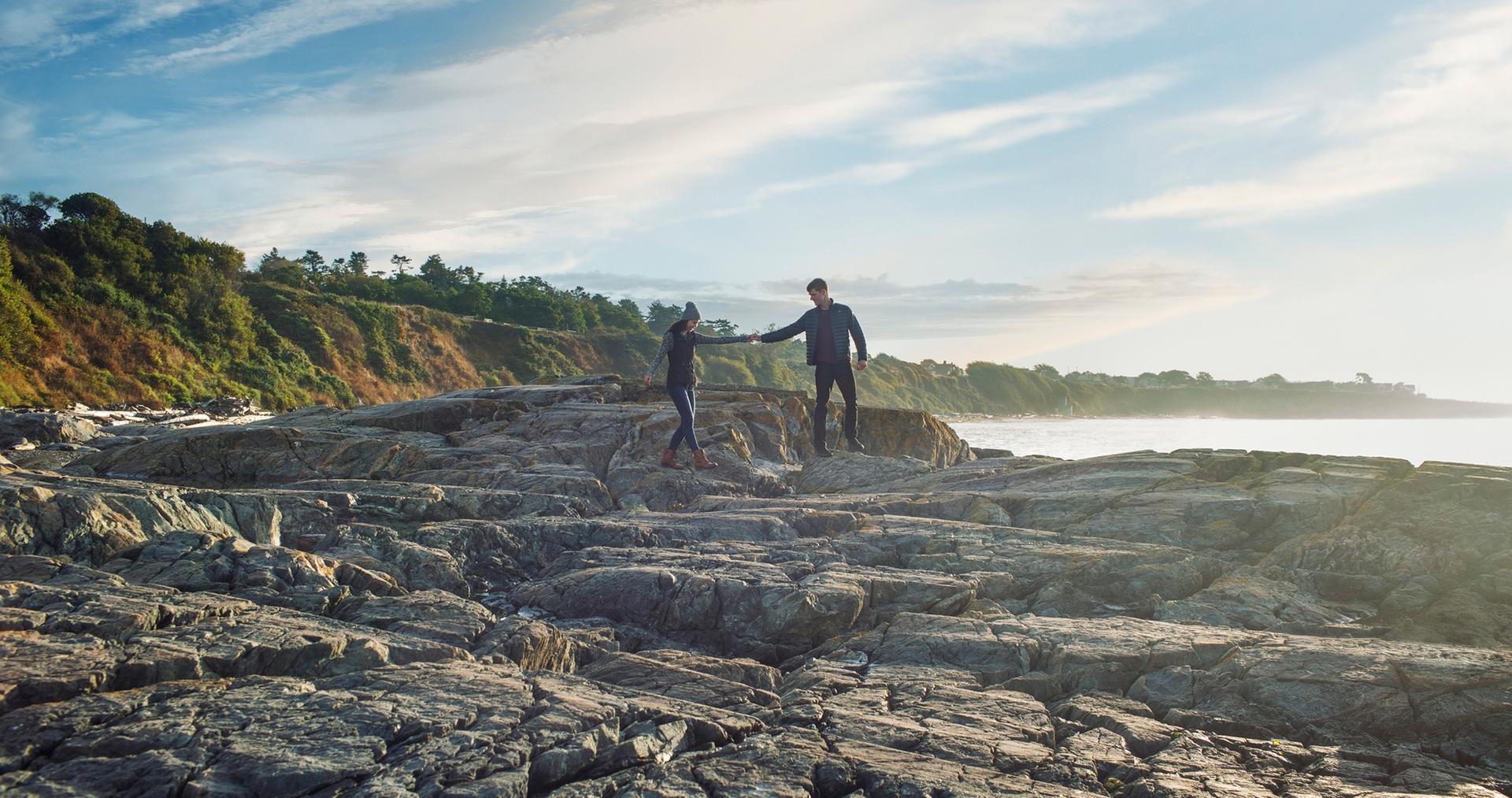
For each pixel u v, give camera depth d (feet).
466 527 24.81
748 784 10.27
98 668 11.70
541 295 428.15
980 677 16.21
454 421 48.85
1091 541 25.46
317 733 10.66
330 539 23.49
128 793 9.09
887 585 20.93
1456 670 14.44
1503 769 12.34
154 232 240.94
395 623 16.11
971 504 30.07
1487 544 21.90
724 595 19.95
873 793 10.36
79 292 208.03
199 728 10.58
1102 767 11.73
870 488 37.01
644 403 53.26
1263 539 25.86
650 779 10.39
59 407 163.43
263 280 314.35
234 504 24.45
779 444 44.65
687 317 37.27
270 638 13.60
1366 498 26.08
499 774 10.01
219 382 223.92
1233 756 12.44
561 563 23.31
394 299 385.50
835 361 41.42
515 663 15.39
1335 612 20.97
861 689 14.76
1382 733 13.48
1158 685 15.60
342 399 257.96
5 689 10.78
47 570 16.63
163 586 16.43
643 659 15.80
